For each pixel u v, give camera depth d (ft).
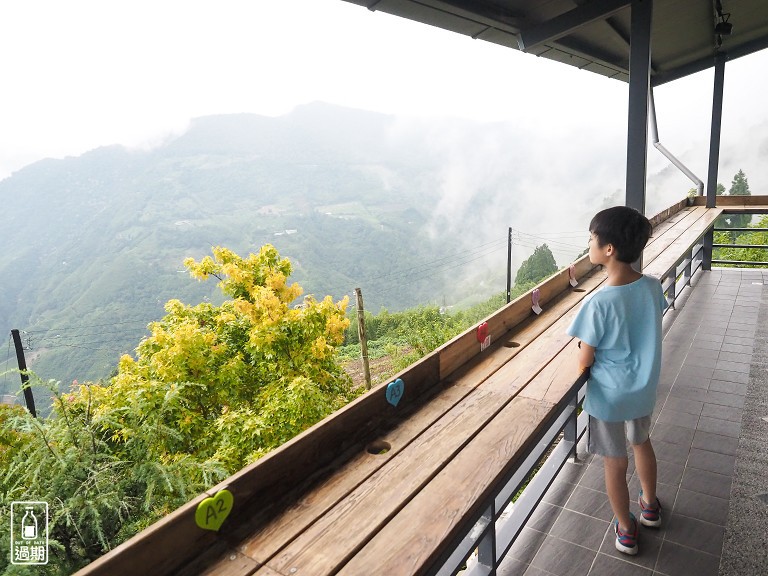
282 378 18.12
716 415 10.49
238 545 4.10
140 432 9.81
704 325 16.38
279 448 4.80
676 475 8.46
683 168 27.61
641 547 6.77
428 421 6.21
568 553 6.74
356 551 4.04
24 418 8.52
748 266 26.96
